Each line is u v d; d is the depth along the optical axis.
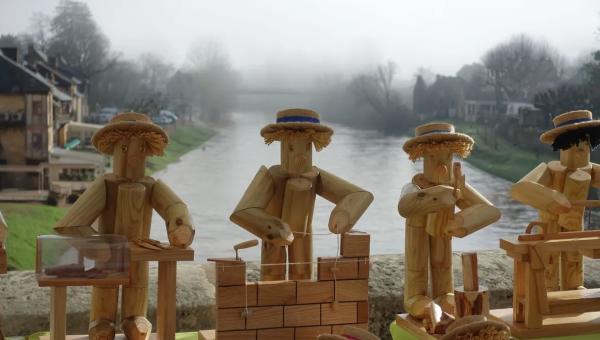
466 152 3.60
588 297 3.57
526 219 5.17
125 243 3.07
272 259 3.48
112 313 3.38
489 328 2.84
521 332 3.47
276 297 3.28
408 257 3.67
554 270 3.89
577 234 3.55
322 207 4.69
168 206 3.29
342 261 3.35
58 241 3.02
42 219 5.00
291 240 3.32
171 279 3.22
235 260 3.24
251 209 3.33
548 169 3.88
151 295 4.07
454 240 5.36
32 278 4.26
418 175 3.67
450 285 3.67
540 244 3.45
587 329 3.54
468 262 3.36
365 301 3.39
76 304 3.96
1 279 4.22
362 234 3.39
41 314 3.83
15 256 4.71
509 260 4.82
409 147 3.65
